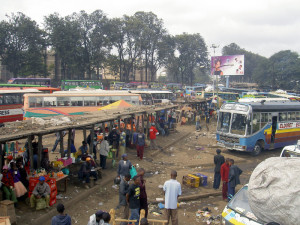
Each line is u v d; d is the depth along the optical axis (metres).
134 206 7.29
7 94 24.53
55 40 58.69
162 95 42.22
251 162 16.86
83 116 14.96
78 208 9.31
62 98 25.28
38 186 8.50
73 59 59.97
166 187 7.65
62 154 11.26
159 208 9.65
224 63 63.34
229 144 18.05
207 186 12.28
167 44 75.06
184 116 32.47
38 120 11.95
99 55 62.00
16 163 9.38
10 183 8.34
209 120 34.19
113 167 13.85
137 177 7.34
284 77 80.19
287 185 4.05
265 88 76.00
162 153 18.28
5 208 7.42
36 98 24.42
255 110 17.45
